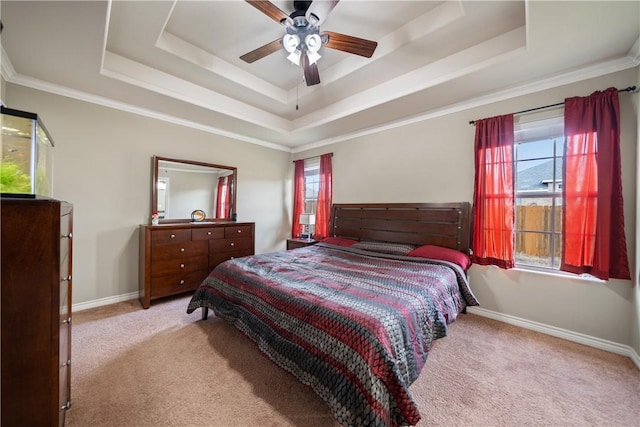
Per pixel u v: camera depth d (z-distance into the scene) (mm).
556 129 2455
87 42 1943
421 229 3238
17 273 917
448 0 2008
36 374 955
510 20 2000
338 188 4355
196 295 2543
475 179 2803
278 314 1709
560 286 2346
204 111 3271
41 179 1132
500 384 1685
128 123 3133
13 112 955
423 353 1460
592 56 2051
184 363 1895
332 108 3592
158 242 2975
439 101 2941
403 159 3520
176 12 2111
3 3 1535
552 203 2496
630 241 2029
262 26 2291
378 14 2150
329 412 1451
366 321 1323
